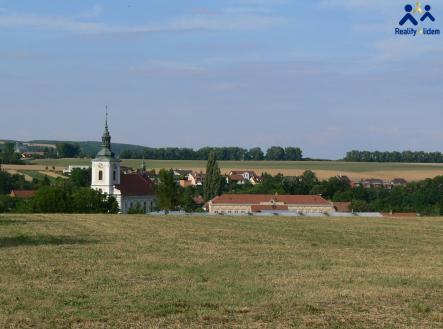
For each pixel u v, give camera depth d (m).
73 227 58.59
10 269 30.06
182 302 22.91
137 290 25.03
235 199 185.12
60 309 21.72
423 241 47.16
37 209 129.62
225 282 27.00
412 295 24.50
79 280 27.28
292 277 28.45
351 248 41.56
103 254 36.19
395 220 72.75
